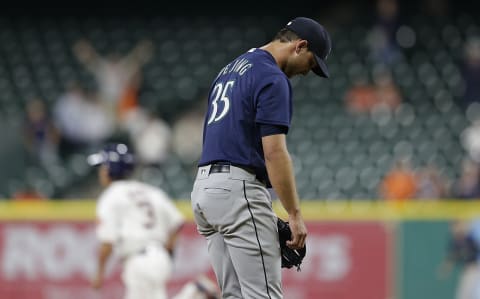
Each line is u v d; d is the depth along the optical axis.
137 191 28.11
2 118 56.28
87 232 36.81
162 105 59.19
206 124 16.52
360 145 53.53
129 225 27.67
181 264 36.28
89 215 36.88
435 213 36.62
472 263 36.31
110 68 56.50
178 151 54.53
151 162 51.78
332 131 55.03
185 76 62.19
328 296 36.53
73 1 70.00
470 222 36.53
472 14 66.19
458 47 62.91
